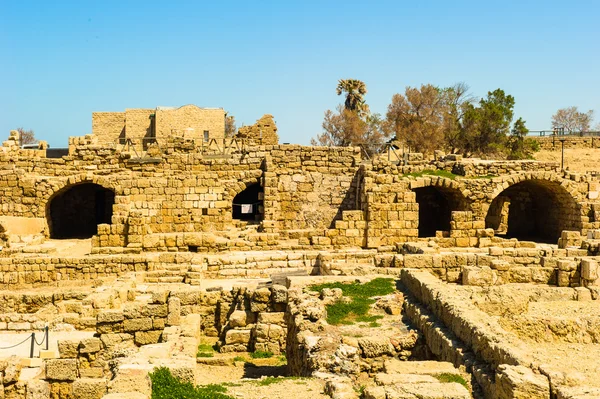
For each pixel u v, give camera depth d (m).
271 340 25.41
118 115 66.75
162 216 43.56
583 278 25.72
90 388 17.75
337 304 22.70
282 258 36.31
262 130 60.59
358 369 18.09
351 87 91.44
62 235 48.09
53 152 59.38
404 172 46.16
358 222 40.97
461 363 15.64
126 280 30.48
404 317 21.66
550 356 15.64
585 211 46.16
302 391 15.26
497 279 26.27
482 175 46.97
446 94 79.94
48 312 26.69
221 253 37.53
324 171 46.72
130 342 21.27
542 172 46.50
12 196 44.88
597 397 12.12
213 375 22.06
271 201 44.56
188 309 28.12
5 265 34.44
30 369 20.25
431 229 52.09
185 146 48.66
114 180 45.09
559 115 131.25
